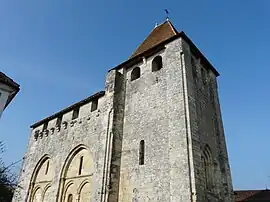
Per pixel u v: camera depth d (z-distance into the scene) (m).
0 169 11.44
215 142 20.03
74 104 26.05
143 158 17.98
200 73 22.20
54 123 28.08
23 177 27.98
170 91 18.67
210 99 22.41
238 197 35.59
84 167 21.45
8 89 16.20
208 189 16.98
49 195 23.22
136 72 23.69
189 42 21.36
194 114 17.27
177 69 19.11
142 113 19.98
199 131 17.95
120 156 19.41
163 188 15.52
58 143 25.69
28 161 28.80
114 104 21.31
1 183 11.29
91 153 21.19
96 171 19.14
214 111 21.89
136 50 26.25
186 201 13.91
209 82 23.58
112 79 22.91
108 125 20.50
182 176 14.77
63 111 27.09
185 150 15.42
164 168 16.12
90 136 22.11
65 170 23.20
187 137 15.86
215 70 24.94
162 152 16.81
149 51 22.34
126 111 21.53
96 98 24.22
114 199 17.56
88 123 23.27
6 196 12.02
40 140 28.91
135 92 21.88
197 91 20.33
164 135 17.33
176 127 16.70
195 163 15.00
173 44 20.75
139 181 17.12
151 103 19.75
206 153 18.27
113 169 18.47
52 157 25.47
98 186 18.12
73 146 23.42
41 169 26.67
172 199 14.62
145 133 18.77
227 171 19.20
